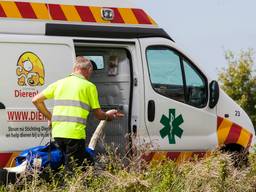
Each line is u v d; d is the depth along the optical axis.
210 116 15.62
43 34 14.05
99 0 14.78
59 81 13.21
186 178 11.96
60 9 14.34
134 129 14.84
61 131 12.92
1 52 13.59
